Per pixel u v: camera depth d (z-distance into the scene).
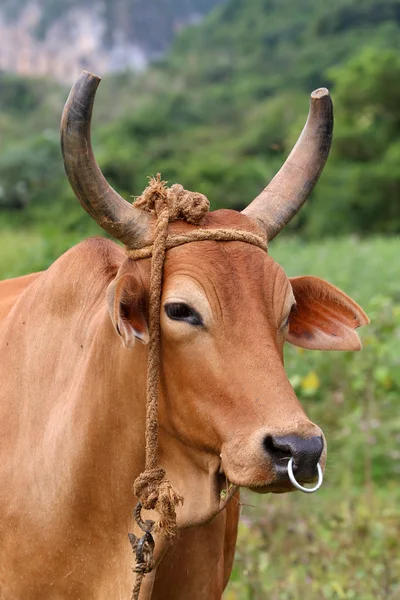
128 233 6.86
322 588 10.98
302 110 99.56
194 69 197.25
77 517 7.31
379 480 16.08
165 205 6.87
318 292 7.50
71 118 6.63
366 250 41.09
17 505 7.54
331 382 18.70
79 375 7.39
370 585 11.21
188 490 6.97
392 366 18.52
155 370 6.74
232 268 6.72
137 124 92.81
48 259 21.95
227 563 8.77
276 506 13.48
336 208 78.44
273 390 6.36
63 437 7.34
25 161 66.94
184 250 6.76
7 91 186.62
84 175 6.74
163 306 6.68
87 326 7.50
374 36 177.75
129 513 7.20
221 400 6.50
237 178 55.16
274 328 6.71
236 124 133.25
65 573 7.41
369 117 85.94
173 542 7.12
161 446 7.00
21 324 7.98
